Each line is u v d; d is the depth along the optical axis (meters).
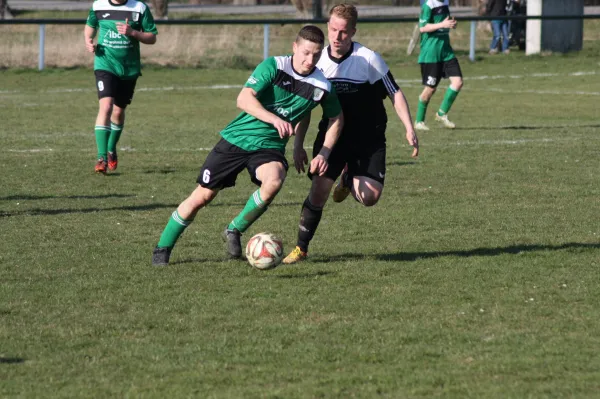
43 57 58.09
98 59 25.70
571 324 12.44
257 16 90.69
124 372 10.74
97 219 19.88
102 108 25.34
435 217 20.00
